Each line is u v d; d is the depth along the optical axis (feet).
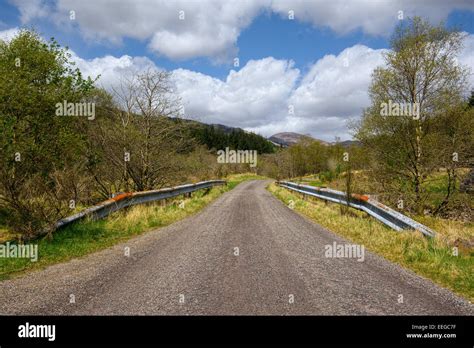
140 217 36.76
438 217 48.62
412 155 50.52
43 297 15.42
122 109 50.37
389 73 51.60
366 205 39.42
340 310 14.20
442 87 49.39
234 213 45.88
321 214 43.32
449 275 18.89
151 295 15.64
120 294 15.76
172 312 13.85
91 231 28.89
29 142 34.76
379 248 25.63
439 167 49.19
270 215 44.11
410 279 18.29
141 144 49.83
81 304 14.64
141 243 26.94
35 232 25.05
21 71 37.65
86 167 44.01
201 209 50.70
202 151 106.73
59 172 29.40
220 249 24.88
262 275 18.67
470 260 22.21
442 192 50.49
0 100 35.24
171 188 53.67
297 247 25.67
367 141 53.93
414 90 51.11
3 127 32.17
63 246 24.40
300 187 73.77
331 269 20.04
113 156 47.93
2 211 29.01
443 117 49.65
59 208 26.91
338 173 96.48
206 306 14.44
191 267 20.17
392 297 15.67
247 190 97.09
